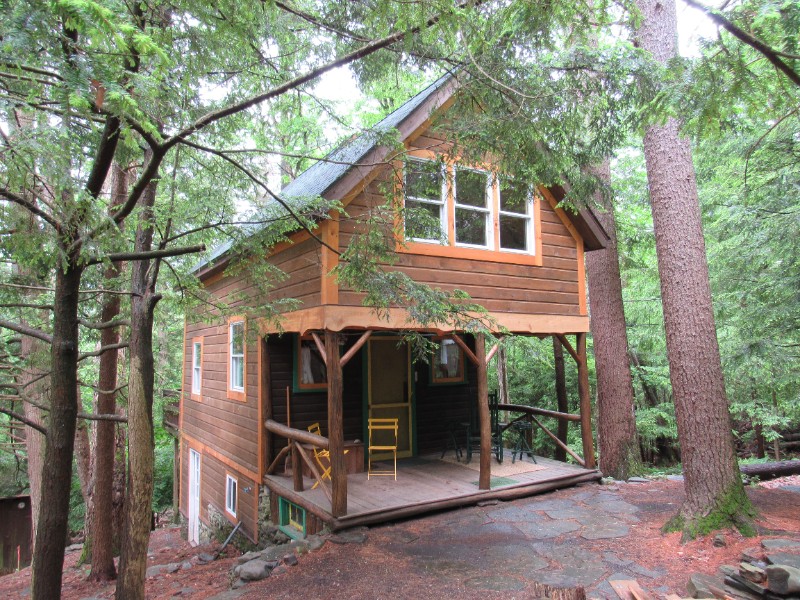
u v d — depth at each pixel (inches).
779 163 312.2
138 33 75.7
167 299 235.3
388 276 179.0
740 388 480.7
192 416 477.4
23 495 629.3
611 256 367.6
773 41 108.4
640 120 155.2
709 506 204.8
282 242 277.4
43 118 90.4
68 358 134.6
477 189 291.6
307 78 127.0
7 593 358.3
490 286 292.0
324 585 175.6
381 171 248.7
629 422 353.1
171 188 210.4
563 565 184.1
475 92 172.6
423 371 378.6
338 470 228.8
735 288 366.0
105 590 290.0
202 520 428.5
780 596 142.3
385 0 122.7
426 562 190.9
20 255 122.6
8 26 71.1
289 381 329.4
